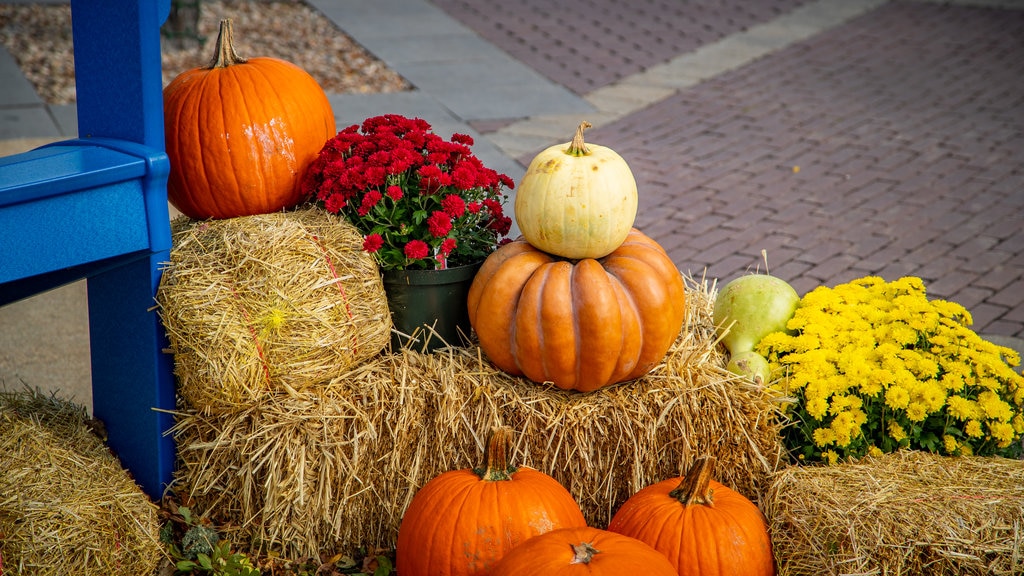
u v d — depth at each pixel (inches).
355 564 122.6
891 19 438.3
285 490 117.1
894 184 263.9
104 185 108.6
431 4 442.0
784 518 114.7
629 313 119.9
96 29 115.1
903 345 135.3
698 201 251.3
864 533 109.5
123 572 109.9
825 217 242.4
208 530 120.5
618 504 129.0
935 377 132.4
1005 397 134.5
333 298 116.0
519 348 120.8
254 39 374.6
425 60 360.8
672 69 365.4
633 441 124.0
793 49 393.7
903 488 116.3
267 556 120.1
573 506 113.3
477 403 123.5
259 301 113.2
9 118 279.6
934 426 132.6
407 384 121.5
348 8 426.6
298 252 116.9
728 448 128.4
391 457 121.7
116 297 120.1
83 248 108.5
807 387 129.0
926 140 297.1
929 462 123.7
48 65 333.4
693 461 127.6
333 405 117.6
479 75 347.6
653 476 127.8
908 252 223.1
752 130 304.8
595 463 125.8
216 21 396.8
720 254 220.8
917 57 382.9
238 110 125.0
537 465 125.0
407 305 127.2
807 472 122.3
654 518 110.9
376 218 126.6
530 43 390.0
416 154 126.0
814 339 134.3
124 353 122.3
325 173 125.0
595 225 118.6
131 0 111.0
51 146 118.6
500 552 106.6
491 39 393.1
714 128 306.0
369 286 120.0
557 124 302.2
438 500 109.8
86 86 118.6
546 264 122.4
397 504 124.8
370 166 124.0
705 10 451.5
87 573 106.4
